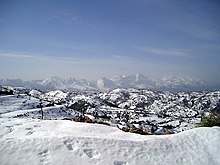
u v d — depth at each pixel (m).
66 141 12.00
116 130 18.84
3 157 9.92
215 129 15.70
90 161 10.75
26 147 10.91
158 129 87.25
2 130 16.69
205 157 12.53
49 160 10.26
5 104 94.56
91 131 17.73
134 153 12.22
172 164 11.71
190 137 14.84
